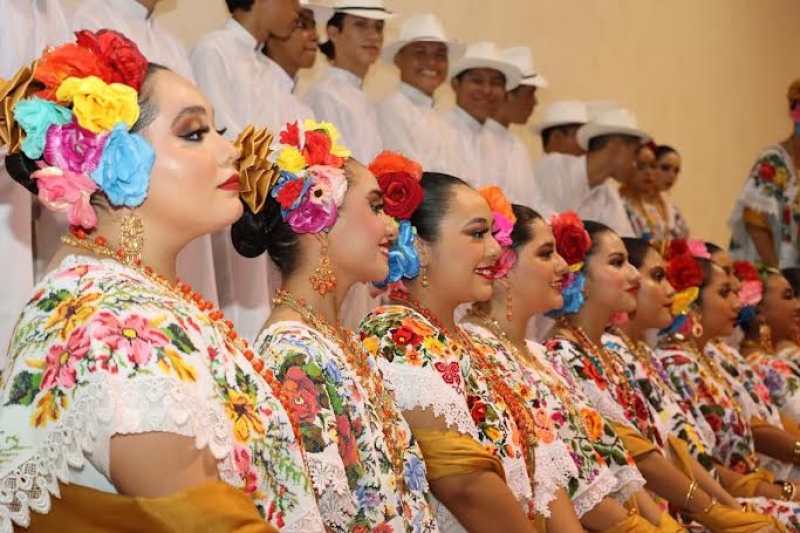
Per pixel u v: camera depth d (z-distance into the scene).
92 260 2.01
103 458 1.77
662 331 5.08
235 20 4.91
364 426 2.44
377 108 5.94
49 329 1.87
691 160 10.46
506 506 2.82
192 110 2.08
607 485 3.55
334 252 2.68
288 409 2.16
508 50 6.83
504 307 3.69
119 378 1.77
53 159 1.95
